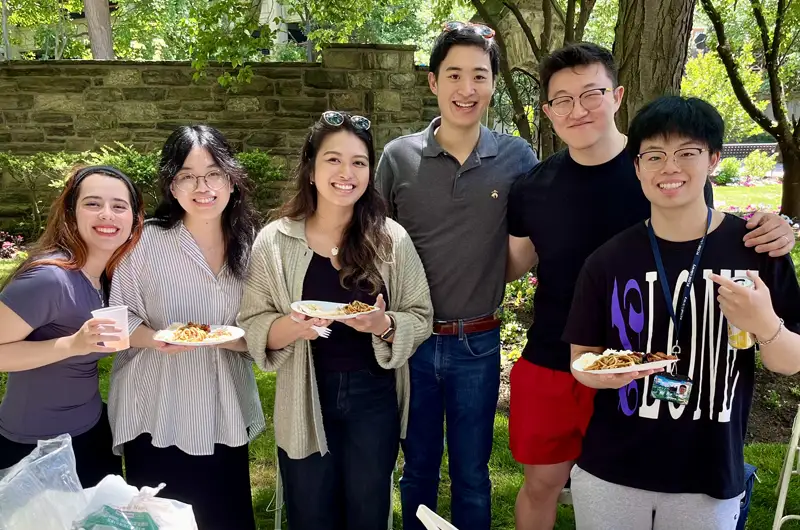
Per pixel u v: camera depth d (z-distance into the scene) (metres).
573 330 1.96
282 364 2.19
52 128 8.52
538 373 2.34
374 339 2.20
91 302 2.06
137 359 2.14
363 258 2.20
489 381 2.53
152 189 8.01
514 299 5.83
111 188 2.03
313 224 2.29
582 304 1.95
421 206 2.50
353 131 2.15
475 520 2.57
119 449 2.22
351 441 2.25
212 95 8.52
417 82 8.58
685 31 3.96
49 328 2.00
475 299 2.50
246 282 2.25
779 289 1.71
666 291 1.77
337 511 2.34
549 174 2.31
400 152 2.57
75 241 2.04
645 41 3.95
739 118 17.88
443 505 3.15
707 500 1.76
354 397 2.22
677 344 1.76
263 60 10.07
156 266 2.13
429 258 2.49
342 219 2.25
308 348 2.15
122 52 16.45
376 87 8.50
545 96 2.21
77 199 2.02
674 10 3.88
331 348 2.21
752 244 1.71
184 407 2.12
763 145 25.92
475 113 2.41
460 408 2.52
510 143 2.58
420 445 2.56
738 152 26.20
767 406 4.07
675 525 1.80
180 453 2.14
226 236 2.26
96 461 2.15
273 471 3.46
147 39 16.83
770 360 1.65
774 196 15.31
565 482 2.46
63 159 8.02
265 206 8.59
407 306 2.31
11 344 1.92
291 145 8.64
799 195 9.95
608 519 1.87
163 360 2.12
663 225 1.80
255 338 2.11
